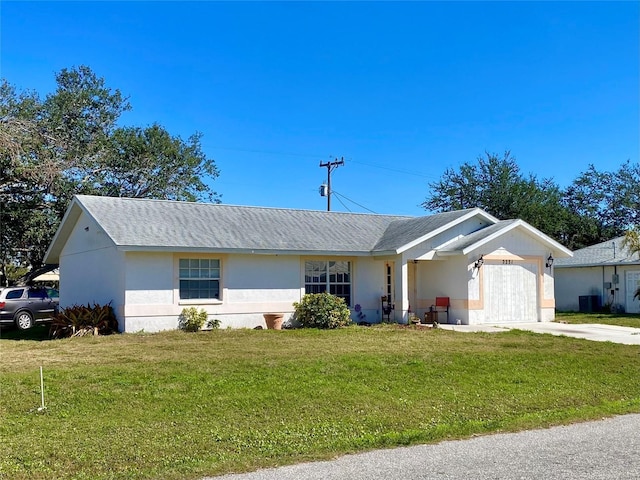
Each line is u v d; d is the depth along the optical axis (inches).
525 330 733.9
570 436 290.4
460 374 439.8
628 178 1704.0
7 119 1063.6
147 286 704.4
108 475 235.6
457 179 1622.8
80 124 1258.0
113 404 345.4
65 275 916.6
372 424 311.7
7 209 1080.8
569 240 1685.5
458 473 232.7
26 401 350.9
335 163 1550.2
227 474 235.1
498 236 826.2
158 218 776.9
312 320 761.0
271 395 365.7
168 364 467.5
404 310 806.5
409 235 845.8
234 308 756.0
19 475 235.1
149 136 1323.8
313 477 229.9
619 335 694.5
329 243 828.0
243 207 905.5
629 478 225.8
